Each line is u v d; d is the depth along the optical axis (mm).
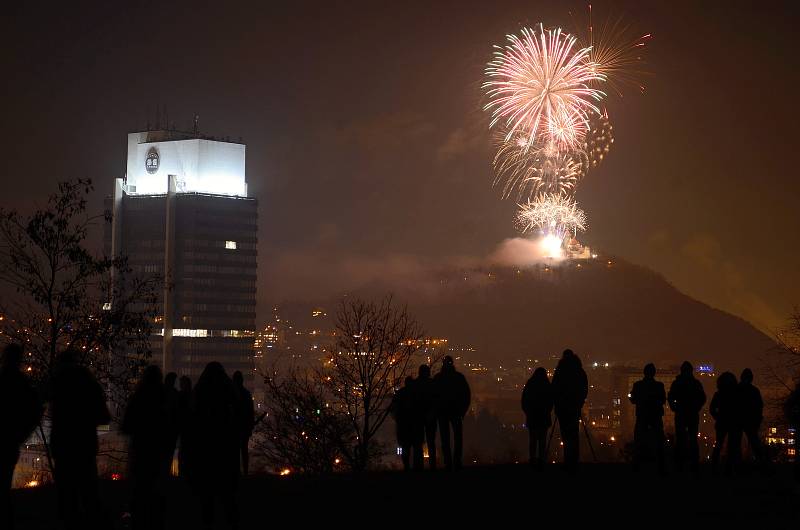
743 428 34094
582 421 42156
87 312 41875
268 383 56906
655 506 27219
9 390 21750
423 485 31750
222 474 22828
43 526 24656
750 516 25625
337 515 26219
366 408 56000
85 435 22406
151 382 22828
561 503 27797
